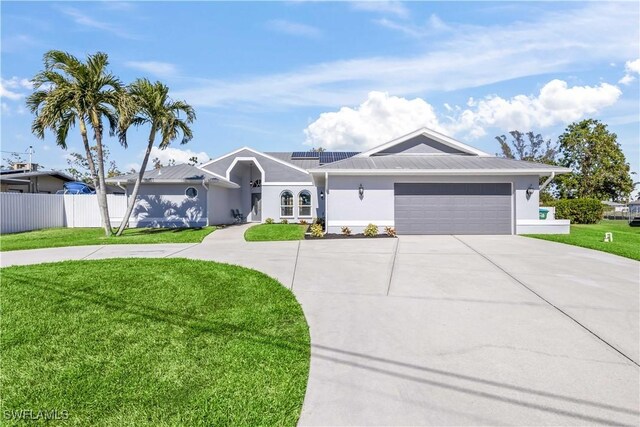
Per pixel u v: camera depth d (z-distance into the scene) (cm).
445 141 1688
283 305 541
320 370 348
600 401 293
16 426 266
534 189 1442
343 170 1401
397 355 380
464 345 404
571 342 411
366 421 269
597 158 3341
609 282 670
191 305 544
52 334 435
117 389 315
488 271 761
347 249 1070
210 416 275
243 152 2280
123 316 496
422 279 697
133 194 1530
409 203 1452
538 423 266
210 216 1947
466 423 266
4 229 1606
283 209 2281
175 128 1491
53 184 2730
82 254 1012
